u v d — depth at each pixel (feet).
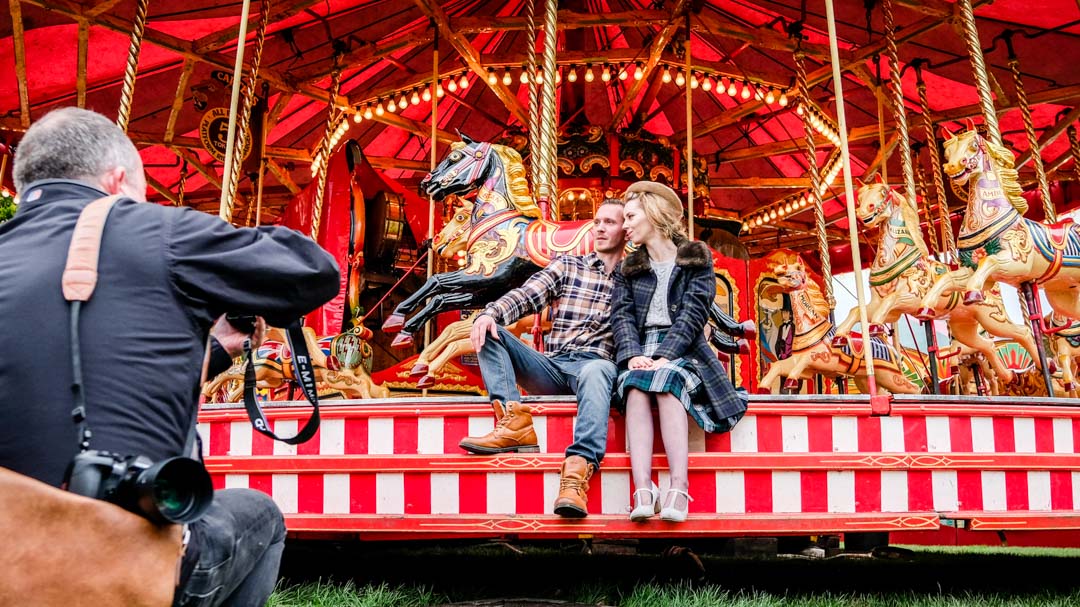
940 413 12.73
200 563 5.89
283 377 23.73
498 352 12.20
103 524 5.12
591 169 34.42
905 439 12.58
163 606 5.22
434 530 11.97
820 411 12.40
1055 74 35.78
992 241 18.63
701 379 11.90
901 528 12.27
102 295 5.72
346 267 26.43
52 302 5.62
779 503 12.09
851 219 13.44
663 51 34.53
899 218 20.57
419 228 29.45
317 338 24.73
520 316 12.80
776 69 42.22
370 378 24.76
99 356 5.59
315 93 38.04
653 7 36.94
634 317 12.39
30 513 5.05
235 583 6.48
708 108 45.32
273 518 7.01
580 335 12.92
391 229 28.22
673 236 12.77
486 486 12.00
